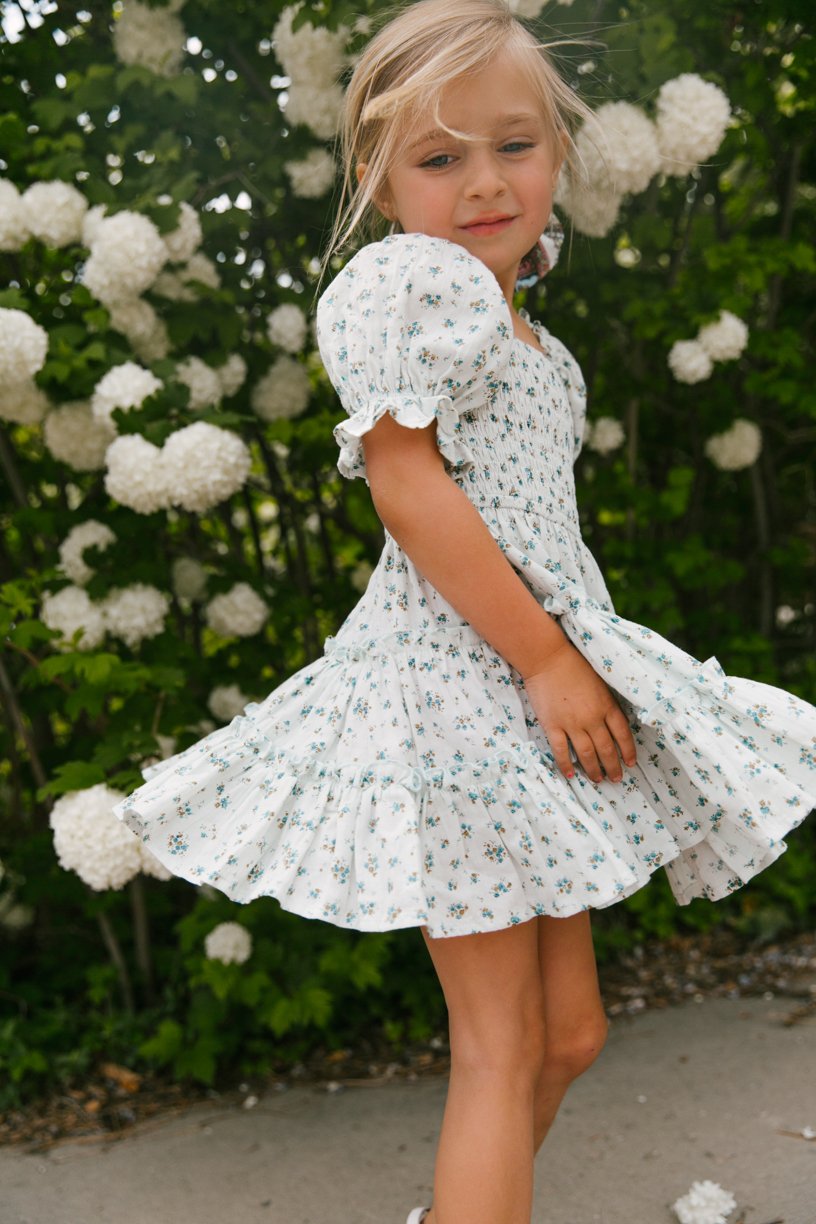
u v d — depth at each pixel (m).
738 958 2.77
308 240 2.81
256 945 2.35
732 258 2.72
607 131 2.37
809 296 3.42
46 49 2.58
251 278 2.68
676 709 1.21
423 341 1.20
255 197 2.65
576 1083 2.14
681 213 3.04
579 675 1.22
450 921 1.17
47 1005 2.53
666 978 2.68
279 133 2.64
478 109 1.26
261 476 3.09
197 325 2.46
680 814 1.29
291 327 2.55
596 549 3.20
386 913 1.13
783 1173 1.75
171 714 2.29
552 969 1.36
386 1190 1.82
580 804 1.22
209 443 2.16
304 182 2.54
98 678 2.13
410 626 1.27
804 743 1.24
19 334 2.10
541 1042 1.26
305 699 1.32
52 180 2.37
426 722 1.23
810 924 2.96
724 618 3.13
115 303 2.34
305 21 2.37
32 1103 2.22
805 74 2.93
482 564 1.19
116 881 2.00
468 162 1.28
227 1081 2.29
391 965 2.52
